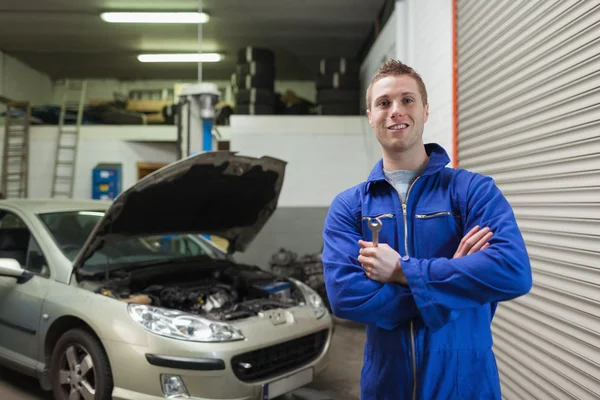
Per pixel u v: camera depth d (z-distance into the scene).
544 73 2.44
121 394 2.41
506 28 2.82
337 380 3.48
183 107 5.30
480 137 3.17
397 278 1.27
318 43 8.44
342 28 7.63
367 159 6.77
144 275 3.19
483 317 1.33
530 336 2.56
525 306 2.62
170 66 10.33
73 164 7.97
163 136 8.20
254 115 6.82
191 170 2.82
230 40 8.38
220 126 8.16
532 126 2.55
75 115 8.51
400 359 1.32
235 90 7.57
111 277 3.14
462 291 1.19
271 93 6.95
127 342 2.43
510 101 2.78
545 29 2.43
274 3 6.70
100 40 8.58
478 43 3.20
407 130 1.38
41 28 7.98
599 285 2.02
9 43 8.78
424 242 1.35
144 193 2.80
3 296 3.15
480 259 1.19
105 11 7.05
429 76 4.14
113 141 8.15
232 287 3.37
